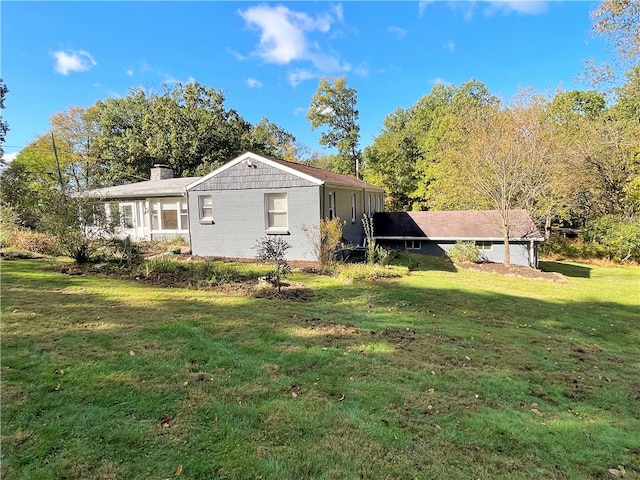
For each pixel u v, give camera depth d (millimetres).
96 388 3344
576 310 8727
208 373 3803
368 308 7137
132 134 30125
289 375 3881
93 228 10586
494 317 7363
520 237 15680
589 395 3908
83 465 2383
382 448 2725
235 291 7902
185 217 17016
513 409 3449
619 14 14250
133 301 6609
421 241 17453
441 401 3502
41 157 28453
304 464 2504
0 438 2580
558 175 18531
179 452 2559
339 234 12055
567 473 2576
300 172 12555
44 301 6258
